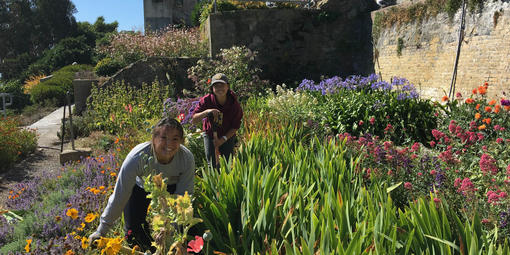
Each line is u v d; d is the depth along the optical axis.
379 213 2.01
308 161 3.32
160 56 13.33
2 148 6.70
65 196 4.32
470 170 3.58
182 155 2.33
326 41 13.66
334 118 7.61
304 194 2.62
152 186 1.76
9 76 38.94
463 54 8.76
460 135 4.13
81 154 6.86
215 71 11.55
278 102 6.99
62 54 31.88
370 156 3.79
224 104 4.09
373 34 12.52
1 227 3.68
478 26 8.31
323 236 1.81
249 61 13.02
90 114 10.29
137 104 10.16
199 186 2.86
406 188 2.99
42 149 8.22
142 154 2.22
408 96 7.72
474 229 1.98
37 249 2.80
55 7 45.09
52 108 17.25
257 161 3.33
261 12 13.24
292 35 13.52
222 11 13.52
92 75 14.57
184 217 1.65
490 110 5.57
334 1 13.44
